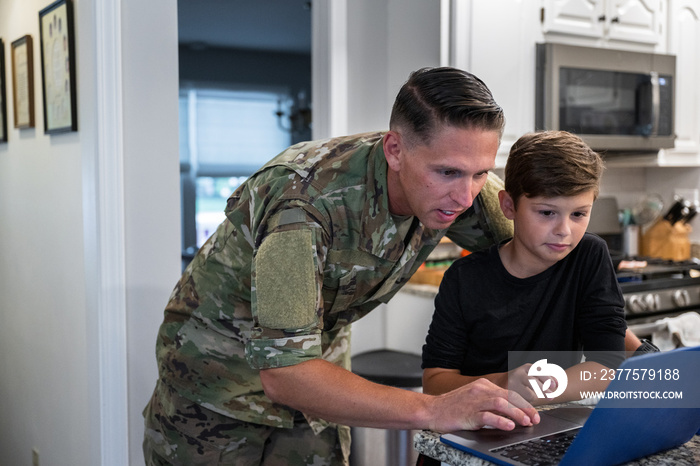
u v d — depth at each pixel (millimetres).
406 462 2340
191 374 1409
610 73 2867
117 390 2045
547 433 904
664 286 2840
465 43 2551
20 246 2799
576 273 1330
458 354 1338
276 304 1054
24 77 2598
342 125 2812
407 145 1025
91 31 1980
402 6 2715
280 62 6910
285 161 1214
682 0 3154
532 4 2699
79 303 2219
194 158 6652
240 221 1276
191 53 6598
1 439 3125
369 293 1345
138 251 2096
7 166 2920
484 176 1046
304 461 1501
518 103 2691
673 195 3553
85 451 2205
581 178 1186
